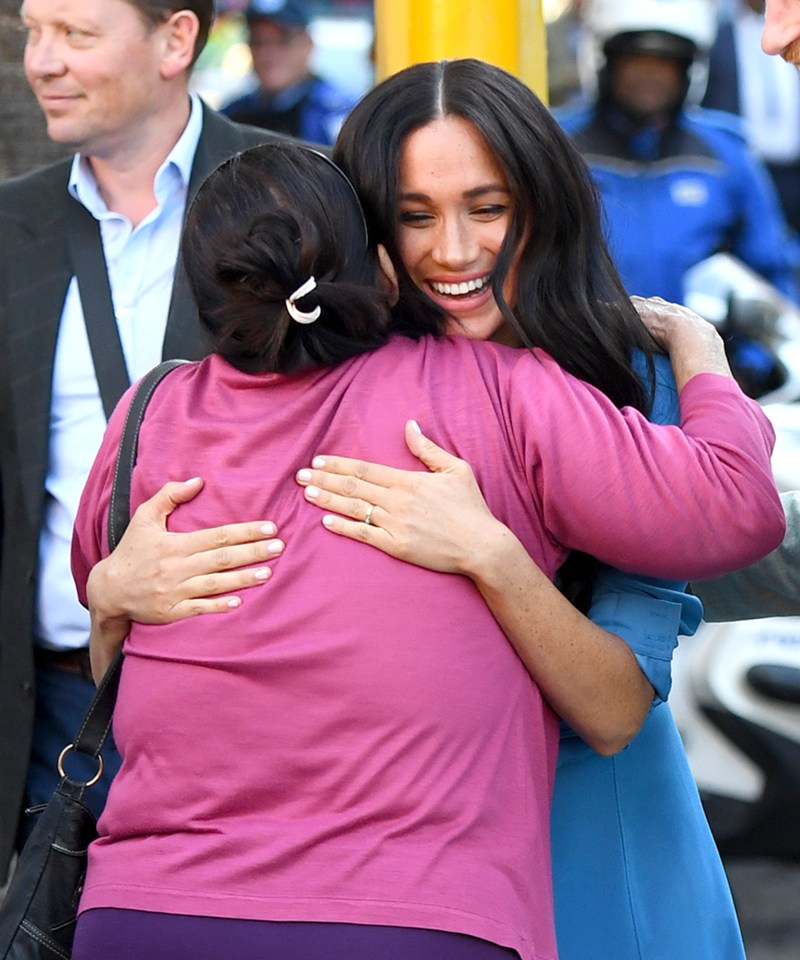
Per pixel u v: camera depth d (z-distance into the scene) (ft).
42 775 42.83
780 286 79.30
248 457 27.20
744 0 99.04
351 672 25.54
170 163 42.11
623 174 76.69
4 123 50.47
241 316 27.14
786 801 58.03
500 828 25.76
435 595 26.30
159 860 25.84
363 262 28.07
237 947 24.77
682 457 27.17
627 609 29.17
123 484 28.58
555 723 28.55
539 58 40.04
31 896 30.17
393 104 29.37
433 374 27.84
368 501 26.53
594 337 29.71
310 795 25.52
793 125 99.14
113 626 28.55
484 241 29.71
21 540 41.75
